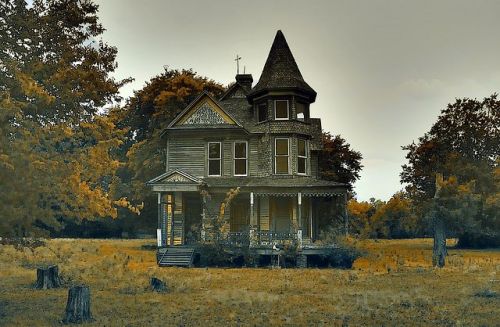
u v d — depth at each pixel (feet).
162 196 108.37
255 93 113.91
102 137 49.85
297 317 43.65
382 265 100.17
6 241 42.09
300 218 98.78
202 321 41.86
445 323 40.73
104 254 114.52
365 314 44.88
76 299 41.24
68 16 60.44
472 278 73.51
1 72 40.57
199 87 153.79
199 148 111.96
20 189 34.65
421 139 173.27
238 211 110.42
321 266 98.17
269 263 98.32
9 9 50.39
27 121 38.52
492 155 165.27
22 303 49.98
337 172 192.54
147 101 164.14
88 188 45.60
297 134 110.63
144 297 54.90
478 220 146.10
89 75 54.90
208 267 94.48
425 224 148.66
